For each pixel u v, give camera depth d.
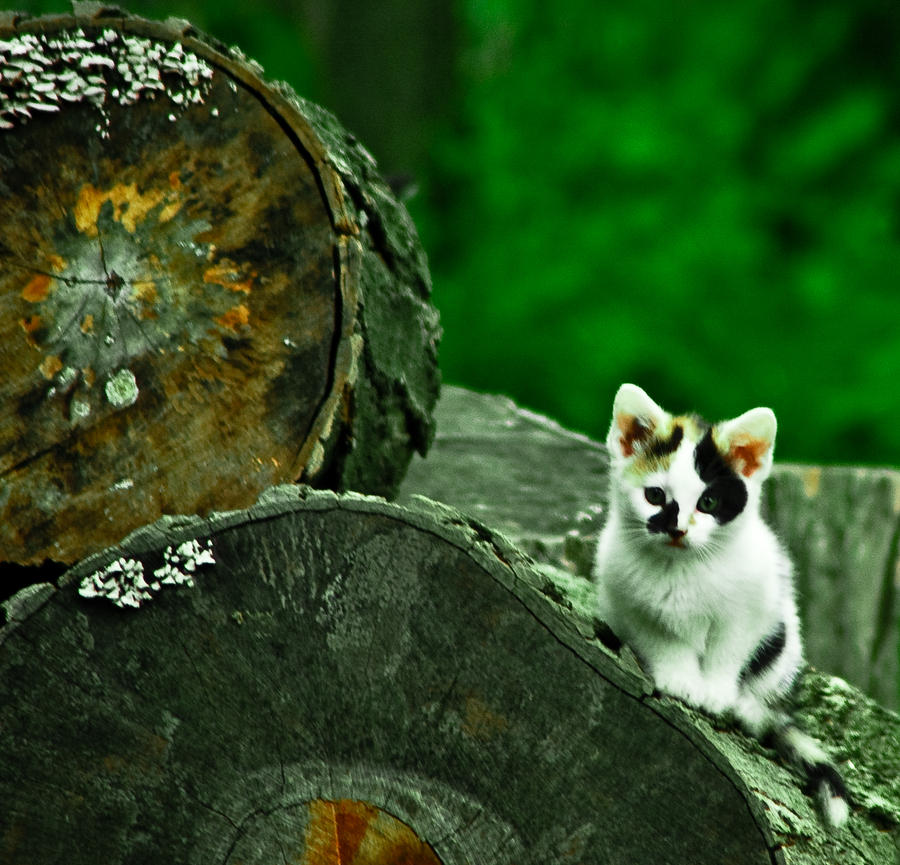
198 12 18.50
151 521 4.86
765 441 5.68
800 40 18.06
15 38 4.74
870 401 14.88
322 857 4.07
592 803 4.07
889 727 5.93
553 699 4.05
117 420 4.85
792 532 8.79
